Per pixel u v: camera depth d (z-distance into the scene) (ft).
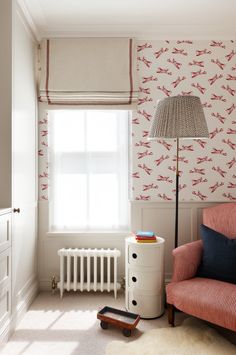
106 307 7.06
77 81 8.62
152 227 8.77
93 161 9.05
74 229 9.08
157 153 8.79
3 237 5.94
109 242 8.82
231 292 5.71
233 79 8.78
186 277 6.57
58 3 7.39
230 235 7.32
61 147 9.05
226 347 5.73
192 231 8.72
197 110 6.72
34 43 8.53
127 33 8.73
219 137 8.77
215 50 8.80
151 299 6.98
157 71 8.82
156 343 5.87
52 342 6.07
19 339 6.17
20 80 7.16
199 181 8.77
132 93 8.59
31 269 8.12
